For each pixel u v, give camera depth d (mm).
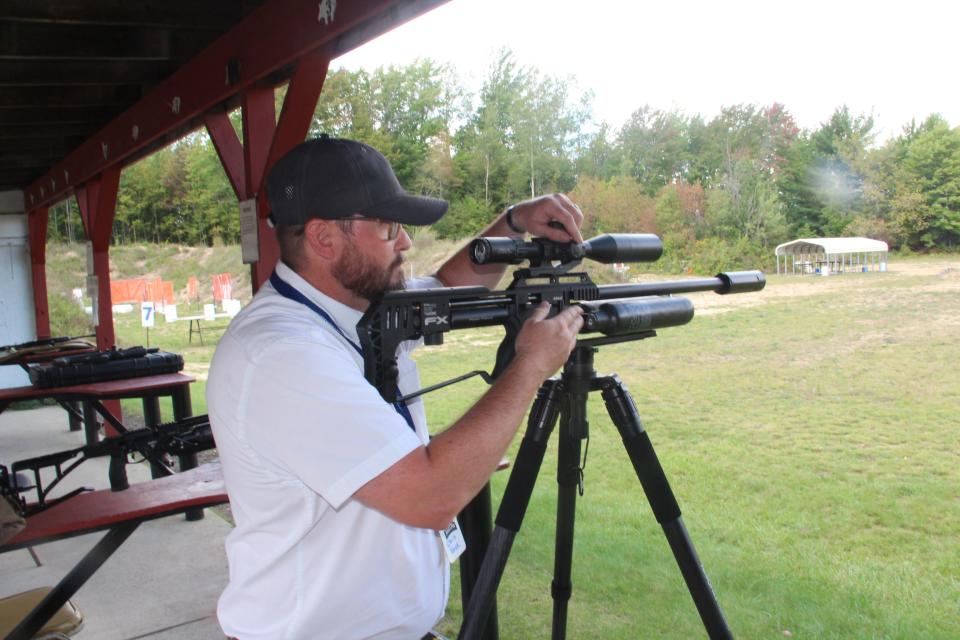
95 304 7379
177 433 2896
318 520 1210
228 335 1230
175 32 4242
